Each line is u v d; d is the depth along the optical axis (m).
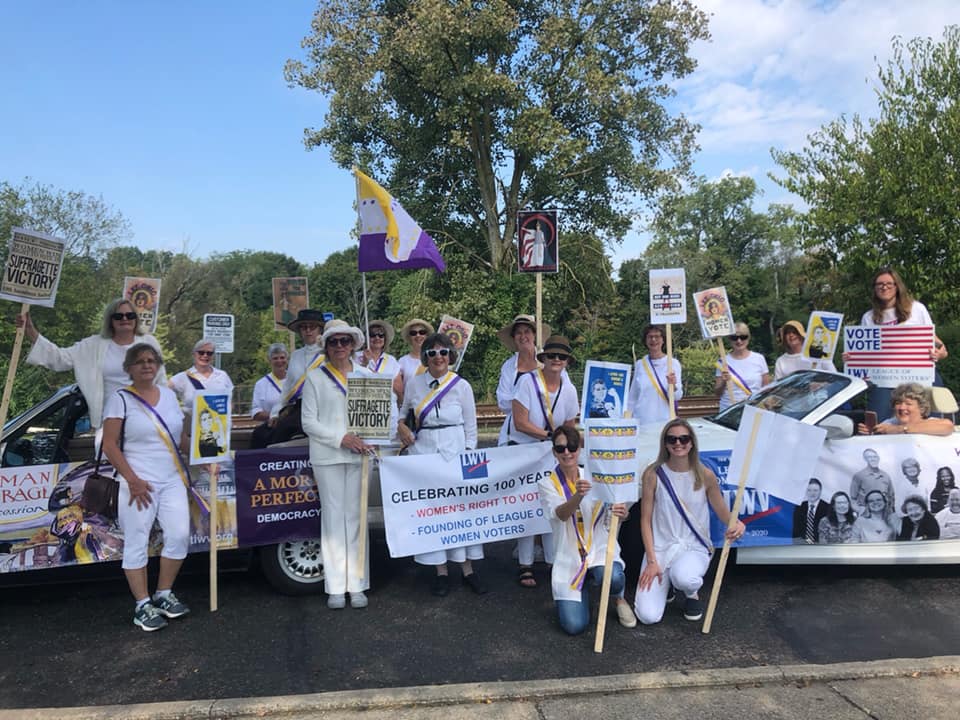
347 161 21.14
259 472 4.78
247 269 73.19
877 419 5.54
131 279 6.77
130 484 4.27
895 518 4.85
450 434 5.00
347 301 52.12
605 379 5.11
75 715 3.25
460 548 5.00
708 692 3.48
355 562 4.76
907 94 16.41
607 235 22.77
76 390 5.00
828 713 3.26
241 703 3.32
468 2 17.62
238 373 43.53
